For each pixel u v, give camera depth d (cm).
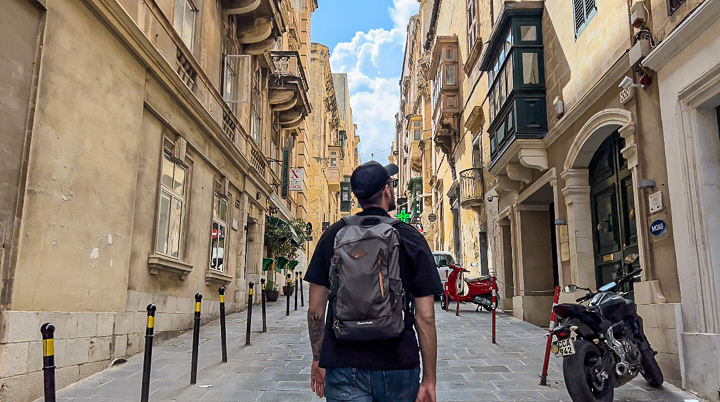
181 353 798
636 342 577
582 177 997
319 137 4134
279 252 1927
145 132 845
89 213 655
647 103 709
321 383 253
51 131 580
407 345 228
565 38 1048
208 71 1202
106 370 677
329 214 4994
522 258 1321
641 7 714
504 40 1286
